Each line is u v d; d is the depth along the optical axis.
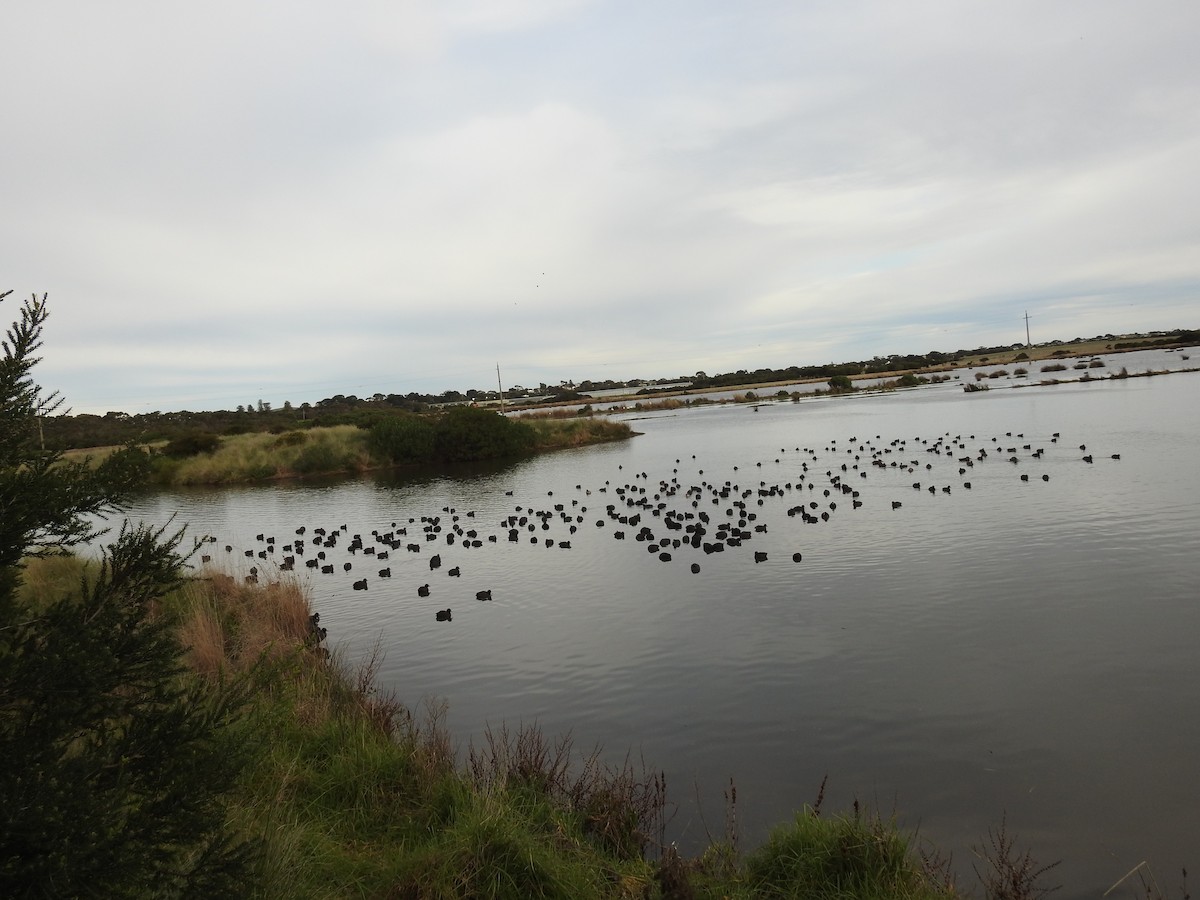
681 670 9.61
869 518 18.55
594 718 8.32
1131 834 5.71
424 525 22.88
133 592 3.53
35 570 12.11
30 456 3.36
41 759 2.89
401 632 12.16
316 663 9.27
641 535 18.66
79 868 2.74
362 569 17.42
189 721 3.54
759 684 8.98
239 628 10.66
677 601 12.81
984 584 12.45
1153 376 67.50
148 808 3.21
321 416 84.38
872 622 10.98
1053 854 5.50
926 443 33.19
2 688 2.93
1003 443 31.22
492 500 28.02
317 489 35.59
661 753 7.39
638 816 5.96
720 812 6.24
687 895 4.64
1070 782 6.48
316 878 4.64
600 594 13.71
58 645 3.05
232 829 4.59
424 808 5.75
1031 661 9.18
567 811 5.84
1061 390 61.25
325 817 5.62
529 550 18.36
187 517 27.94
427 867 4.74
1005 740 7.28
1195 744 7.01
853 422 49.50
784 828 5.51
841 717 7.96
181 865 3.77
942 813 6.11
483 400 164.00
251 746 4.16
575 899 4.67
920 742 7.33
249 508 29.83
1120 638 9.74
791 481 26.11
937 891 4.87
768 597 12.63
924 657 9.51
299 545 19.67
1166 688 8.24
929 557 14.44
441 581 15.76
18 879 2.68
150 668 3.45
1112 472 22.27
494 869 4.73
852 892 4.80
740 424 56.84
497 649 10.95
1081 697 8.13
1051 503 18.55
